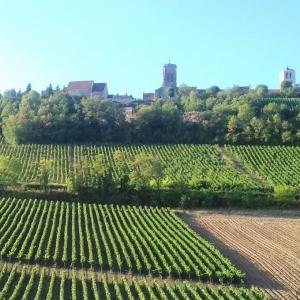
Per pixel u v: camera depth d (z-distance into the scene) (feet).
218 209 243.81
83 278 138.41
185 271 149.07
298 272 154.40
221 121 391.86
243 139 381.81
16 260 157.38
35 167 315.37
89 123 393.70
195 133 389.80
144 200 251.19
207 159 340.59
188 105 490.08
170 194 250.37
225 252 173.47
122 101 637.30
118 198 250.37
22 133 375.45
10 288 133.39
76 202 248.11
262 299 127.13
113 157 343.46
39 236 178.29
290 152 350.64
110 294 133.49
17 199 232.32
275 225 214.48
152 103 496.23
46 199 248.52
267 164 329.93
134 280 143.02
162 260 153.79
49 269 151.12
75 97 502.79
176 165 325.83
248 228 208.13
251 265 160.15
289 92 593.01
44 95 583.99
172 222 204.44
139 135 390.21
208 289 135.95
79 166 284.82
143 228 193.98
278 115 395.96
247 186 271.08
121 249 168.86
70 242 176.45
